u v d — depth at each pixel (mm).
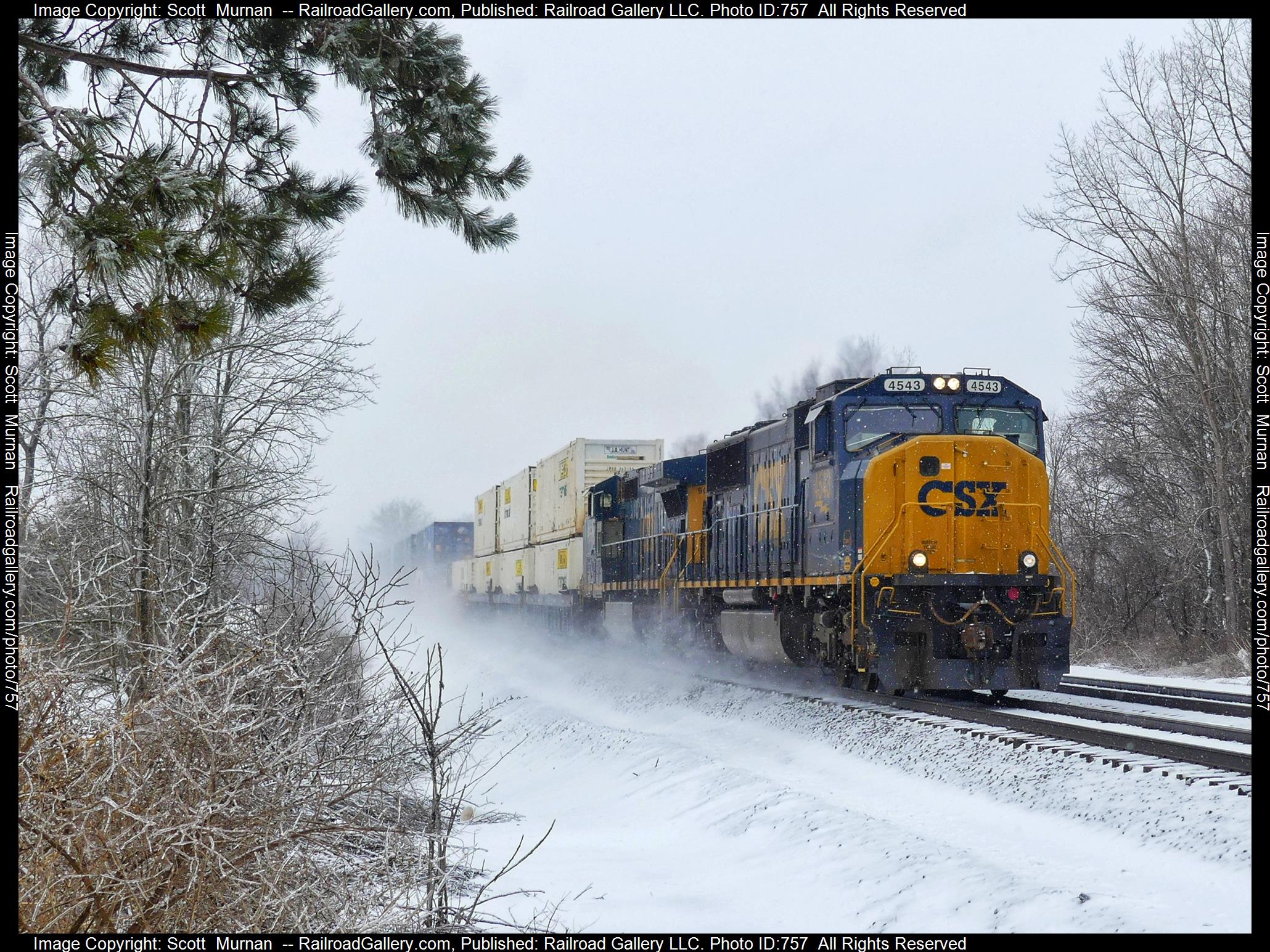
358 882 6926
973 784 9586
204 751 6363
